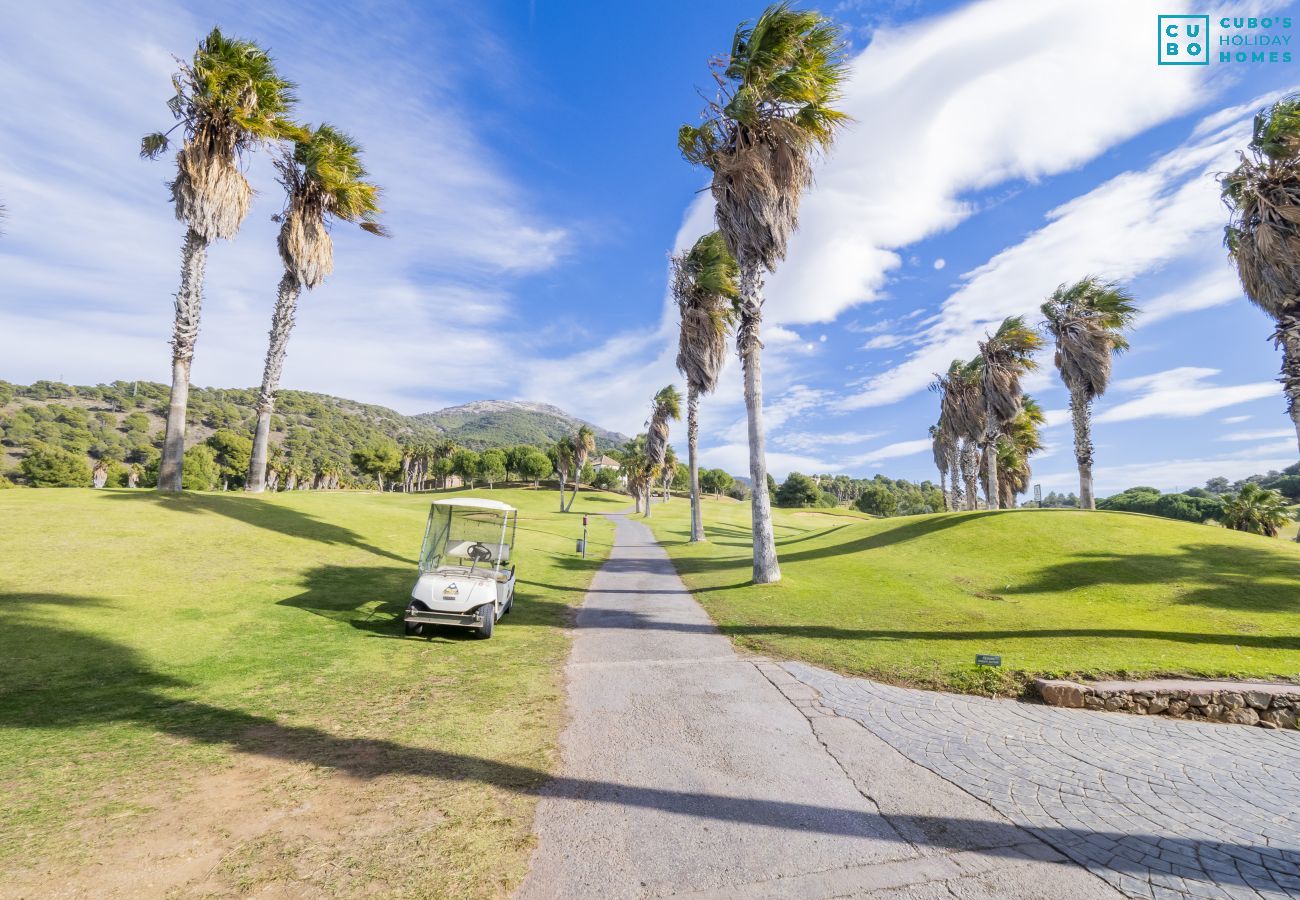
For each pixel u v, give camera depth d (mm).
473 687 6555
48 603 8195
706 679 7047
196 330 16875
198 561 11312
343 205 19859
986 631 8977
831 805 3967
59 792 3814
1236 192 10750
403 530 19094
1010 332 27328
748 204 13375
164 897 2801
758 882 3064
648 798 4059
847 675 7270
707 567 18625
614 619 10664
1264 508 34469
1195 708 5922
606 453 154625
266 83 16531
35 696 5543
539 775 4406
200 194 15852
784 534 39719
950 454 43406
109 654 6793
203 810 3684
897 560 16297
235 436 87188
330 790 4039
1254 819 3773
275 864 3123
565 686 6715
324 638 8211
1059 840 3506
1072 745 5090
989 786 4273
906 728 5480
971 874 3141
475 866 3176
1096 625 9047
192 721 5191
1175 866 3209
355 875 3055
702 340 21703
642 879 3086
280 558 12547
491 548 9922
